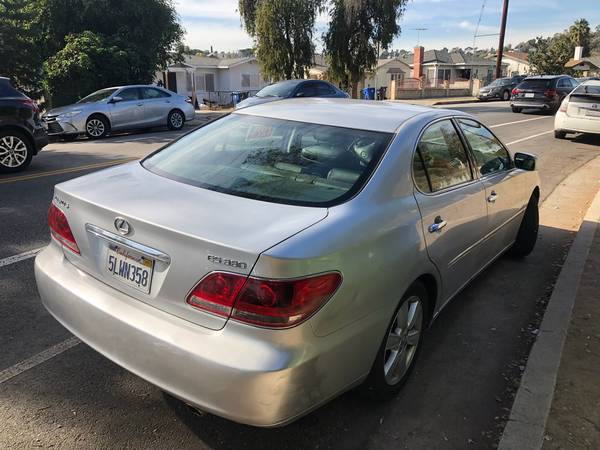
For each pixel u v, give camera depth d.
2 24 18.73
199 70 44.03
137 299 2.52
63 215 2.95
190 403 2.32
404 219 2.85
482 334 3.92
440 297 3.41
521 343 3.80
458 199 3.47
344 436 2.81
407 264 2.81
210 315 2.27
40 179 8.55
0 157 8.95
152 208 2.58
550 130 16.45
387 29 25.61
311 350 2.26
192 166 3.21
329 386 2.42
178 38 25.30
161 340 2.34
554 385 3.16
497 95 34.50
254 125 3.48
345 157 3.01
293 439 2.77
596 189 8.54
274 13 25.06
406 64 56.47
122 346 2.51
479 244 3.97
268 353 2.16
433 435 2.84
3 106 8.87
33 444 2.63
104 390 3.07
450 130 3.74
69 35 21.89
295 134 3.27
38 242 5.42
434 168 3.35
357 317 2.49
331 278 2.31
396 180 2.93
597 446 2.69
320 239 2.33
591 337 3.72
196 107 34.53
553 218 6.90
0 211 6.56
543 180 9.27
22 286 4.35
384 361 2.85
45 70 20.73
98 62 21.30
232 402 2.21
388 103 3.99
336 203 2.66
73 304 2.74
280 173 2.98
